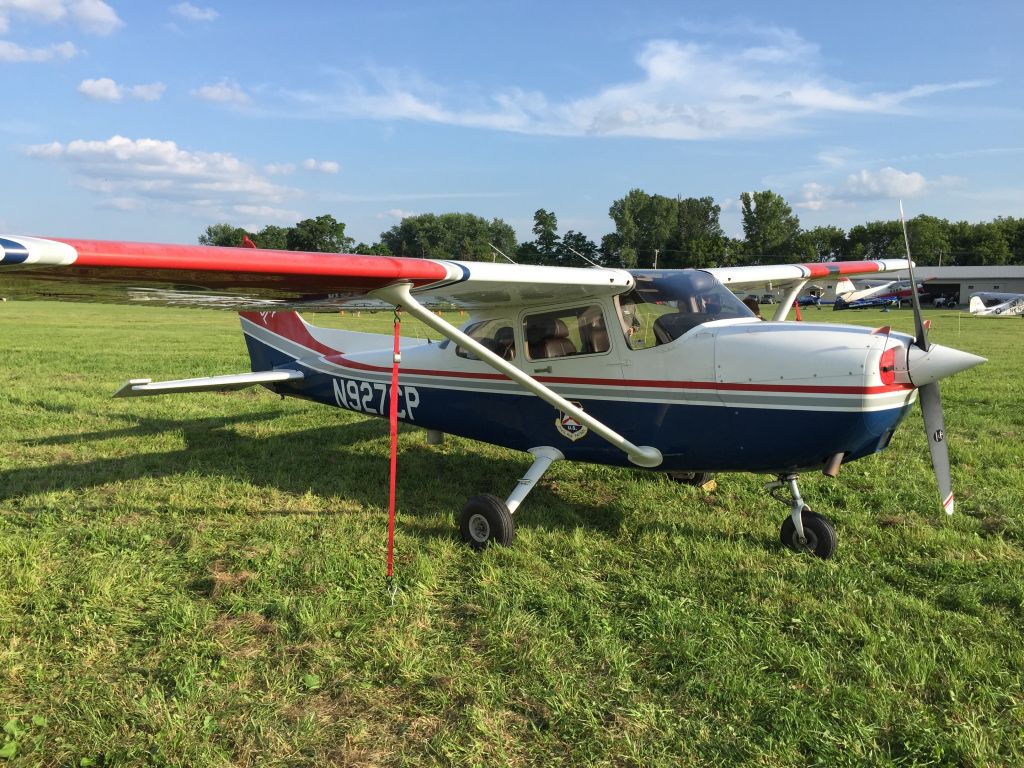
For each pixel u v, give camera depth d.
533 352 4.71
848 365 3.53
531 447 4.86
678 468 4.28
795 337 3.75
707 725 2.38
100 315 31.53
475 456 6.25
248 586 3.43
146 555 3.84
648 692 2.59
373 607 3.21
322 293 3.69
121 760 2.21
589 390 4.44
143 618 3.12
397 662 2.75
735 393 3.87
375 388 5.92
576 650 2.88
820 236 85.88
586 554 3.92
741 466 4.04
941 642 2.90
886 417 3.58
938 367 3.48
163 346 15.55
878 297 47.34
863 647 2.86
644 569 3.71
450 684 2.62
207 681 2.62
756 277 5.30
